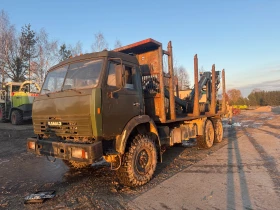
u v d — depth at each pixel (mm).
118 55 4934
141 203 4039
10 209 3955
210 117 9438
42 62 27859
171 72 6379
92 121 4195
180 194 4375
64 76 5070
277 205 3818
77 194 4551
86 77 4672
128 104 4922
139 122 5059
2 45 26219
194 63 7727
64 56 28578
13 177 5750
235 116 27344
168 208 3826
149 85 6238
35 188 4969
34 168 6535
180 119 6738
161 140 6051
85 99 4266
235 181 4957
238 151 7895
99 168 6305
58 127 4715
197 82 7773
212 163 6461
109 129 4434
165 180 5176
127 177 4680
